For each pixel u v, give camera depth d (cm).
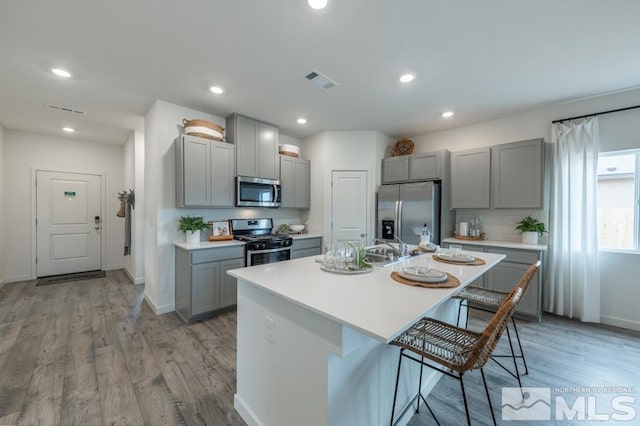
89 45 207
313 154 457
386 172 436
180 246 305
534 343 254
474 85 274
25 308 328
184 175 307
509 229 363
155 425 157
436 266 199
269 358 146
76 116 361
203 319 303
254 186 369
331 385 115
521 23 183
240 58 226
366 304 120
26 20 178
